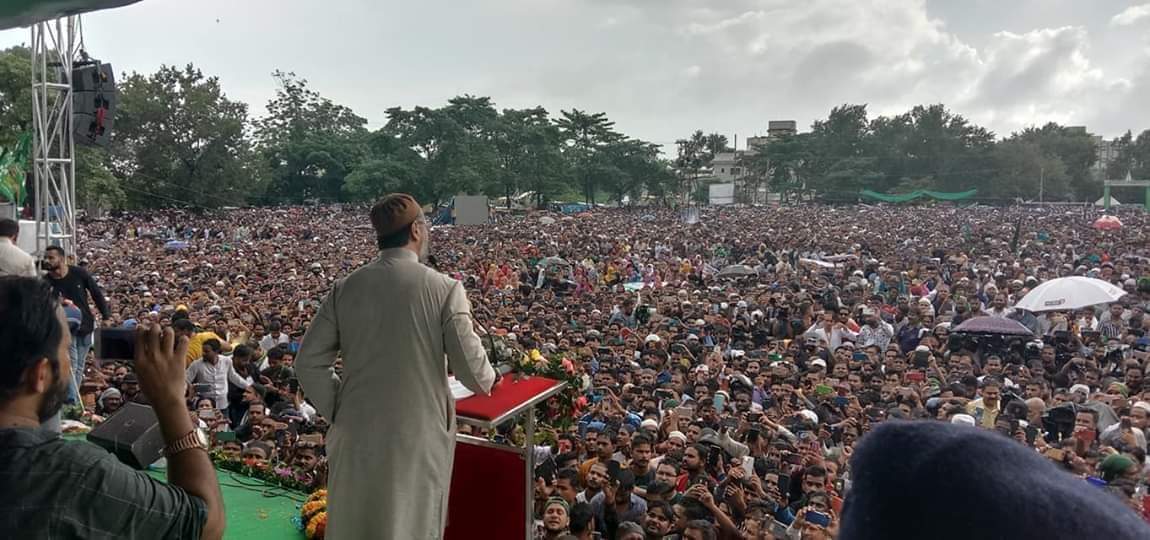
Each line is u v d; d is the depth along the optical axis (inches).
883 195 3034.0
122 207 1883.6
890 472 31.1
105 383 271.1
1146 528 29.0
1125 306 499.8
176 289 652.1
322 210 2332.7
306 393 105.0
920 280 689.0
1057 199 3253.0
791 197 3612.2
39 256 442.9
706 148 4003.4
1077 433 261.6
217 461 189.8
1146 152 3339.1
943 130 3329.2
